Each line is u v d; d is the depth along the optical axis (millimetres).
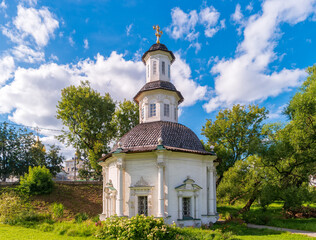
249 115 36656
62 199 31859
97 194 35125
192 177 20312
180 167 19844
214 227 19203
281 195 22375
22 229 18438
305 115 22484
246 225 20625
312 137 22188
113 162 21953
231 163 36031
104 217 23031
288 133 23422
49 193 32875
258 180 25938
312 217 25062
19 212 23125
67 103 38719
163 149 18266
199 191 20406
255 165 25484
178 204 19047
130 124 44406
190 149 20656
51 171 54969
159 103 23453
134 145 20266
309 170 22859
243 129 36438
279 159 23375
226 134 37312
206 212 20406
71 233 16031
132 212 18906
